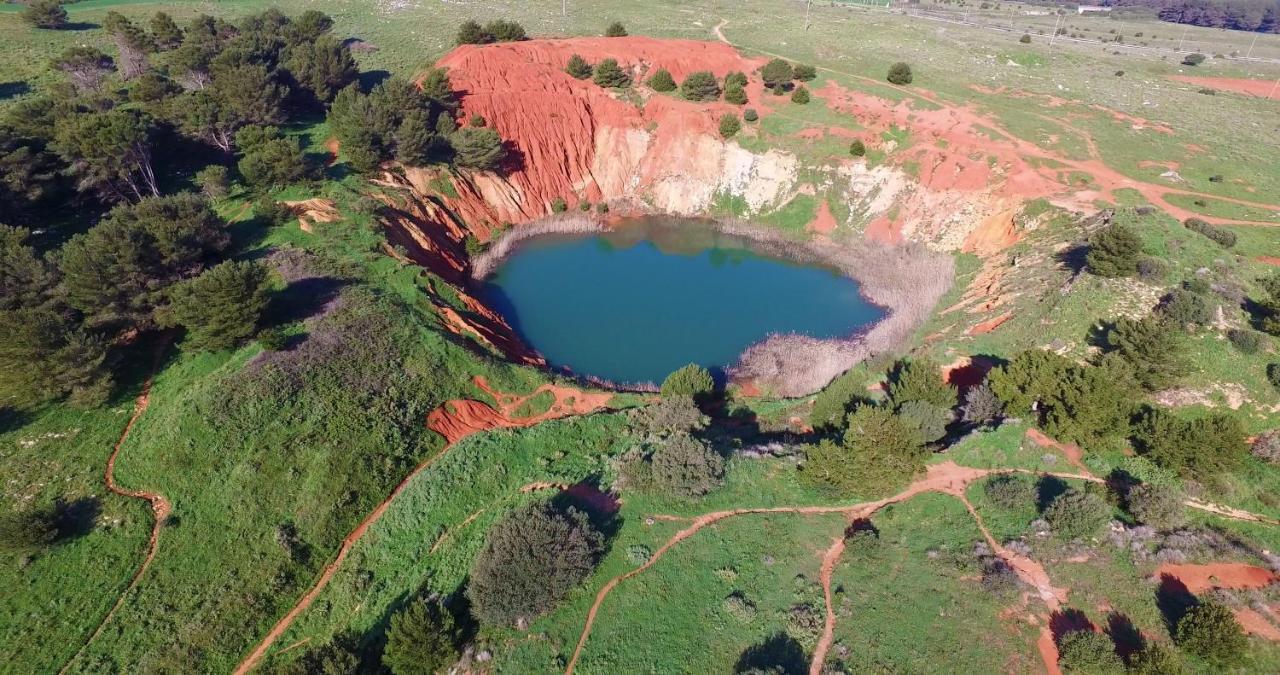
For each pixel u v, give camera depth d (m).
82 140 48.44
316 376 37.16
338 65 71.75
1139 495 28.73
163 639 26.23
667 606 26.23
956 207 60.66
